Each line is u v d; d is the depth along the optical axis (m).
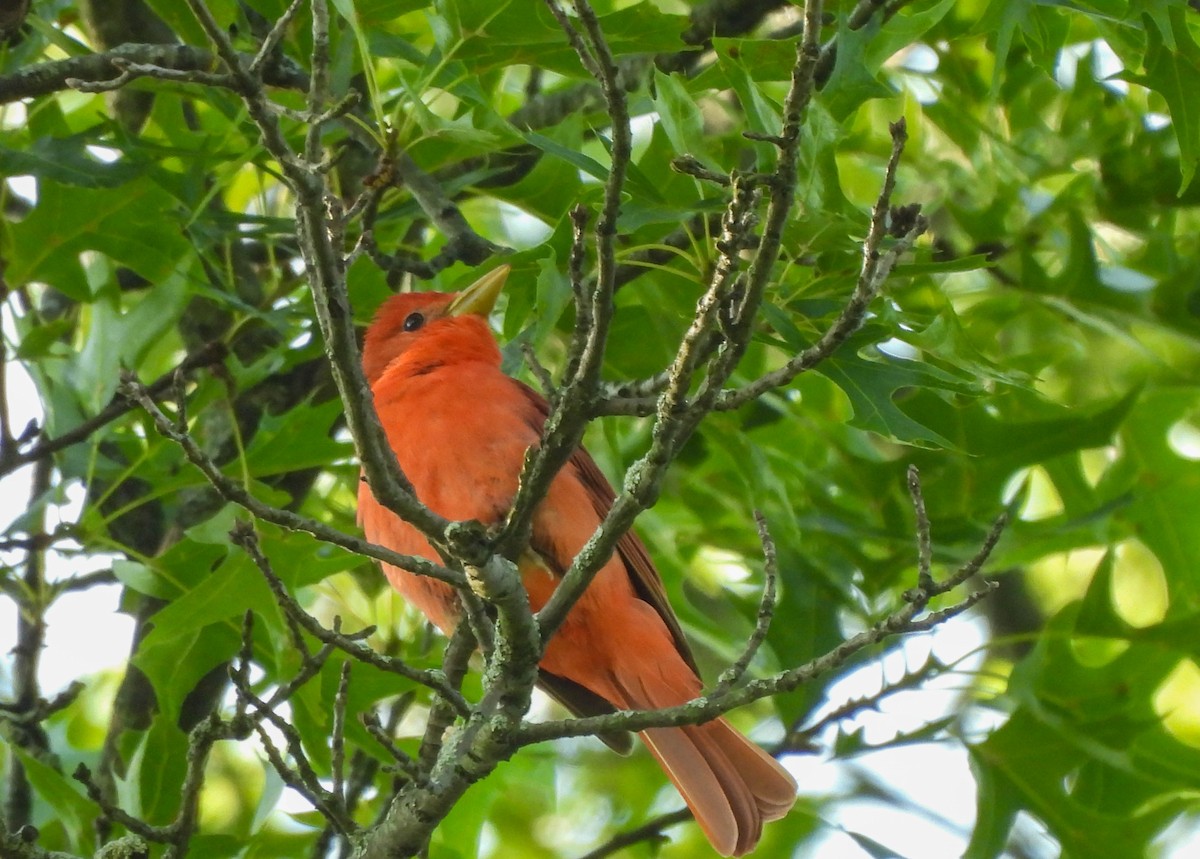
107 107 14.52
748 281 6.02
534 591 9.40
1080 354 15.19
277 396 13.20
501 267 10.07
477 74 9.43
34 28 11.38
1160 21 9.62
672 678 9.70
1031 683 11.30
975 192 13.51
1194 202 13.18
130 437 12.12
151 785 10.51
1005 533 12.32
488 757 7.05
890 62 14.40
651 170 10.71
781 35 12.52
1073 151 13.34
